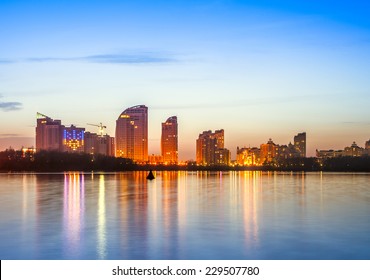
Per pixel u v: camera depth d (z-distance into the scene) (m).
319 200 118.62
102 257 50.09
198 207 100.12
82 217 82.69
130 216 83.81
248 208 97.88
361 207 100.06
